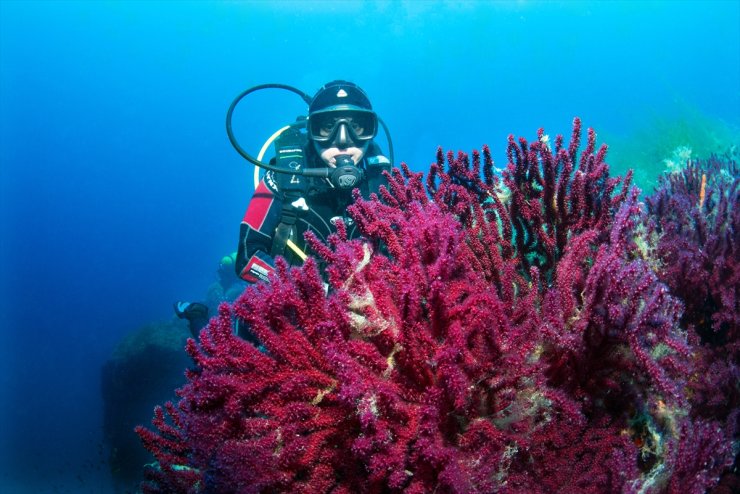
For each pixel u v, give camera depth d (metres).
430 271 1.71
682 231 3.12
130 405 11.57
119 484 11.16
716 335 2.77
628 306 1.71
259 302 1.87
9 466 18.12
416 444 1.52
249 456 1.65
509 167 2.82
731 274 2.72
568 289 2.01
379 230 2.16
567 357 1.90
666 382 1.66
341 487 1.72
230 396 1.68
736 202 2.99
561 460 1.81
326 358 1.66
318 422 1.68
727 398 2.30
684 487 1.69
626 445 1.80
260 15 70.19
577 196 2.62
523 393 1.78
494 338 1.70
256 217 4.52
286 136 5.25
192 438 1.78
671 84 53.50
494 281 2.61
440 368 1.56
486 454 1.65
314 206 4.59
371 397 1.56
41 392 26.56
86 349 35.75
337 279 1.93
